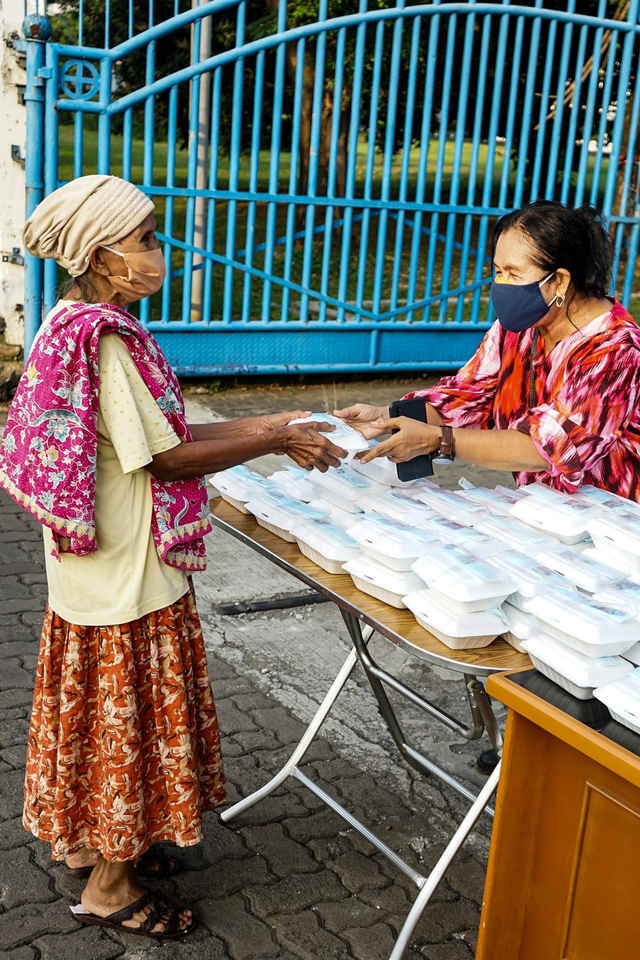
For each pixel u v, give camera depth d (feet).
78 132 21.31
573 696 5.98
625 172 26.63
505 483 19.53
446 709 11.84
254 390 24.85
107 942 7.99
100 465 7.05
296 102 22.77
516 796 6.20
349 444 8.03
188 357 23.75
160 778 7.73
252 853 9.19
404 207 24.49
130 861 7.98
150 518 7.26
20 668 11.99
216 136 22.27
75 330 6.66
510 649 6.68
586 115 25.75
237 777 10.22
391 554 7.03
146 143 21.84
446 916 8.55
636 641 6.22
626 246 28.68
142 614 7.27
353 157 23.76
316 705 11.67
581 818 6.02
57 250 6.89
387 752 10.88
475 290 26.14
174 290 32.12
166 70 38.81
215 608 13.91
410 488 8.59
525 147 25.23
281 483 9.19
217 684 11.95
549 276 7.86
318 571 7.86
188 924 8.10
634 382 7.99
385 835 9.55
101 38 36.68
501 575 6.66
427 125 24.04
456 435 8.05
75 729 7.45
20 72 21.39
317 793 9.08
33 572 14.66
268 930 8.24
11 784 9.86
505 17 23.91
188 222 22.80
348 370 25.29
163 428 7.03
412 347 25.86
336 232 42.86
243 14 21.72
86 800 7.71
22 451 6.87
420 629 6.82
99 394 6.84
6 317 23.18
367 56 34.99
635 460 8.41
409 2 34.45
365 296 34.30
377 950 8.10
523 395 8.91
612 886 5.93
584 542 7.77
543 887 6.41
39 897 8.43
